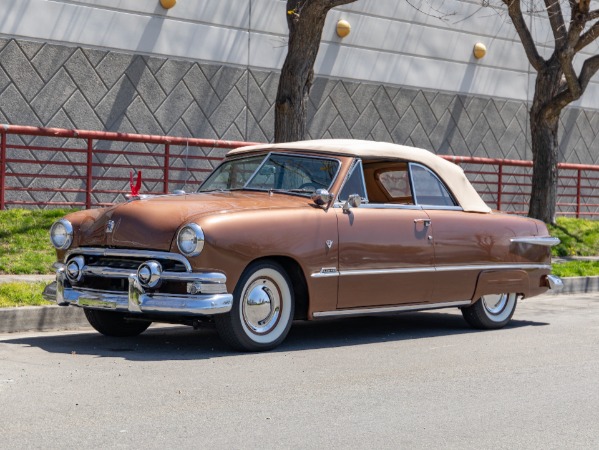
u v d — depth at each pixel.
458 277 9.79
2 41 17.36
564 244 19.00
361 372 7.57
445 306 9.81
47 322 9.67
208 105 19.73
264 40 20.42
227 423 5.75
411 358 8.32
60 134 15.55
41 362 7.64
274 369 7.60
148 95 18.98
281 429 5.64
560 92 19.20
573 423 5.96
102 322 9.13
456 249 9.76
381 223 9.12
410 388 6.95
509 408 6.34
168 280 8.00
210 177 9.80
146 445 5.19
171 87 19.23
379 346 9.02
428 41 23.06
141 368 7.49
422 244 9.45
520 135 25.14
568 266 15.85
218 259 7.96
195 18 19.45
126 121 18.73
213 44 19.73
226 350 8.48
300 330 10.07
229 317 8.16
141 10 18.81
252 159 9.62
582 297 14.18
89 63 18.30
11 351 8.19
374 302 9.10
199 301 7.84
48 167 18.00
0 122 17.39
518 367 7.90
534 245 10.59
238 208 8.34
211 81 19.77
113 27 18.52
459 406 6.38
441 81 23.41
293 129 14.51
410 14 22.69
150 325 10.16
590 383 7.23
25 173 17.23
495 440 5.50
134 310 7.96
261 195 9.11
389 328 10.39
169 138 16.67
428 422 5.90
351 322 10.85
